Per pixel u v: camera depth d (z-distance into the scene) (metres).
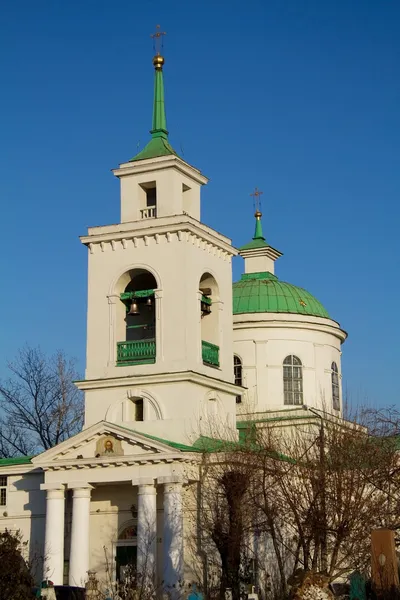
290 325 66.62
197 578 50.03
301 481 46.25
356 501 43.94
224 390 57.12
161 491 52.41
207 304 58.28
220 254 58.97
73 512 51.81
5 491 56.72
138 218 57.28
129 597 42.94
